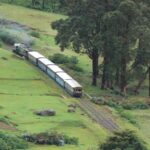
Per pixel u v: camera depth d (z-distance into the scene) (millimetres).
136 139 187750
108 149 185125
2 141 183750
